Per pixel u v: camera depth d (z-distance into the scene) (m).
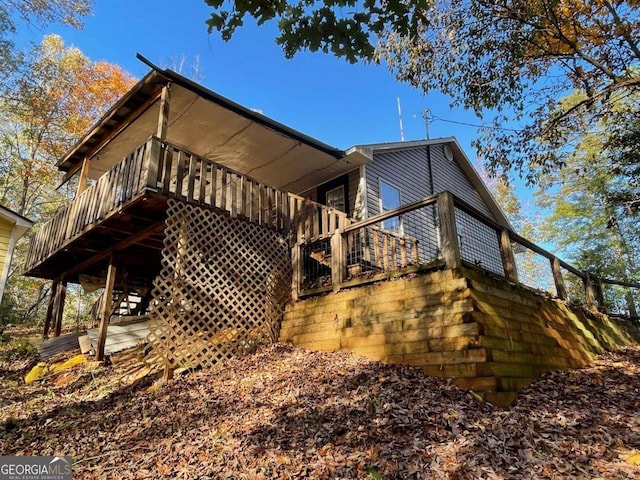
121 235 7.46
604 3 6.46
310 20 2.41
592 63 6.51
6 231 8.07
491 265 14.13
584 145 10.23
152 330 5.30
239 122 7.76
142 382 5.24
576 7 6.62
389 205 10.34
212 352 5.76
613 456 2.90
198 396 4.66
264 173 10.05
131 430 3.88
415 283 4.92
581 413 3.74
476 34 7.15
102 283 10.27
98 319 10.72
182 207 5.98
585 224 16.20
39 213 17.95
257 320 6.44
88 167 8.96
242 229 6.76
